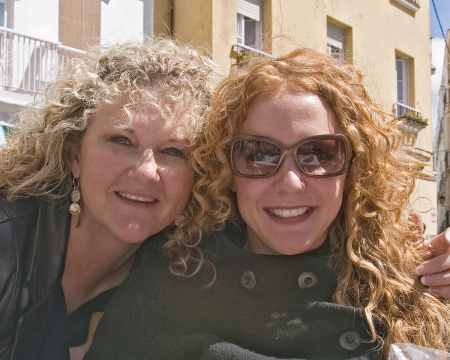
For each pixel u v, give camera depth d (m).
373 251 1.89
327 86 1.77
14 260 1.89
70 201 2.12
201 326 1.90
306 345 1.79
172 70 1.98
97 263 2.22
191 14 8.49
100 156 1.92
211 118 1.92
